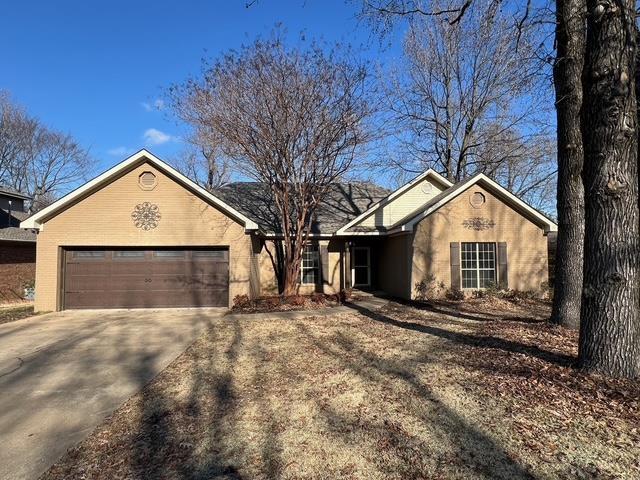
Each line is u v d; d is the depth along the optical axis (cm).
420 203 1861
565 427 418
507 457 372
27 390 613
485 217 1598
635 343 522
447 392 530
